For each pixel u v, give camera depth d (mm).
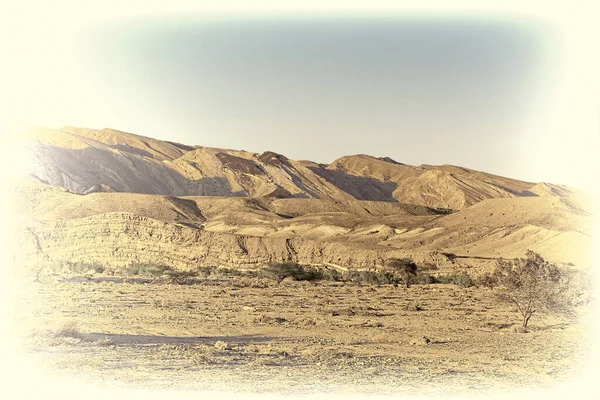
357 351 38188
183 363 33594
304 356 36188
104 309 51594
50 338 38250
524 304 48000
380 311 57406
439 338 43250
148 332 42375
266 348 37719
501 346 40500
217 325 46344
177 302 58719
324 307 58812
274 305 59812
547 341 42219
